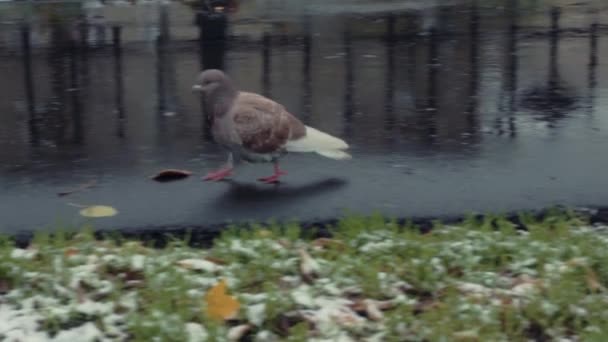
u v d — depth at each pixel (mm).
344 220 2809
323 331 2400
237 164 3230
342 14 5551
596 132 3508
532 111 3734
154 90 4020
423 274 2553
